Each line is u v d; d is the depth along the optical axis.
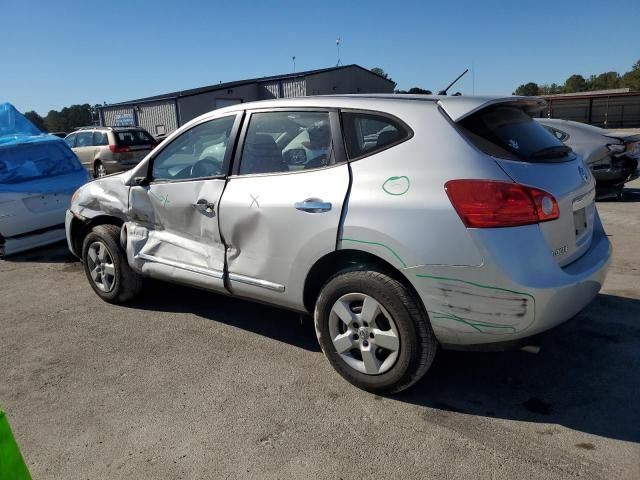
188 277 3.88
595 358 3.40
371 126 3.00
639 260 5.44
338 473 2.41
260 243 3.35
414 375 2.86
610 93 41.62
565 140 9.05
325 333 3.15
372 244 2.80
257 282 3.43
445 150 2.72
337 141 3.09
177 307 4.58
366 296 2.91
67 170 7.18
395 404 2.96
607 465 2.40
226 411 2.94
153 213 4.09
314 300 3.33
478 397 3.01
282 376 3.31
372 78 38.50
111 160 16.36
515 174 2.62
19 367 3.57
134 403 3.06
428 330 2.79
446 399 3.00
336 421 2.81
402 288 2.79
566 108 44.03
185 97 31.83
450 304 2.66
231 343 3.82
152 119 33.59
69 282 5.53
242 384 3.22
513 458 2.47
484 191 2.56
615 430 2.66
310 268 3.11
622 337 3.67
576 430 2.67
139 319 4.34
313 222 3.03
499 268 2.54
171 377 3.34
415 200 2.70
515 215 2.55
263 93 34.88
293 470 2.44
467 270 2.59
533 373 3.26
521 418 2.79
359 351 3.09
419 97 3.05
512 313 2.58
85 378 3.38
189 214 3.80
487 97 2.96
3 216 6.25
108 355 3.69
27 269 6.16
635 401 2.91
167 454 2.59
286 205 3.16
